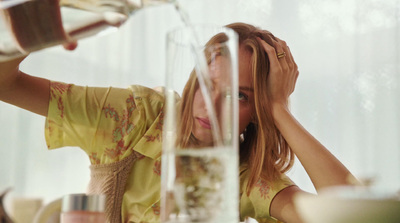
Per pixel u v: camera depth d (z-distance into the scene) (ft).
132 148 3.47
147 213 3.31
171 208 1.55
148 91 3.75
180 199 1.55
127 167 3.44
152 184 3.41
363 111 10.49
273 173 3.23
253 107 3.17
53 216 1.78
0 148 10.04
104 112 3.61
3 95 3.25
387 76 10.40
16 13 1.65
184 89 1.60
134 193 3.41
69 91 3.60
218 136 1.57
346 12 10.71
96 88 3.73
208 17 11.34
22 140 10.15
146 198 3.37
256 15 11.15
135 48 11.31
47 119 3.59
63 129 3.58
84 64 10.97
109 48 11.16
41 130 10.30
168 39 1.64
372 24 10.57
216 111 1.58
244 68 3.08
